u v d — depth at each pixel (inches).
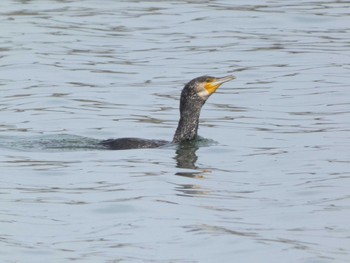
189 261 439.2
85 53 893.8
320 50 897.5
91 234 474.9
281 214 499.5
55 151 622.8
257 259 439.5
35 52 894.4
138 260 440.5
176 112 735.7
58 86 803.4
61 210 510.0
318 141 648.4
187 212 505.0
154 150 627.5
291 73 832.9
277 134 669.9
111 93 783.7
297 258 438.6
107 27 979.3
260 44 918.4
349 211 502.3
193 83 647.8
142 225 485.7
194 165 593.9
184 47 911.0
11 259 442.3
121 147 629.6
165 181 558.6
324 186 546.3
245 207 513.0
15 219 495.2
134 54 892.6
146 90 791.1
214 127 692.1
